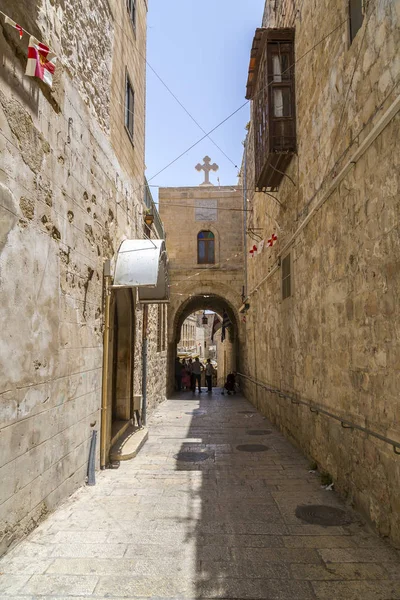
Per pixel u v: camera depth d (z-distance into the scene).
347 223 5.00
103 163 6.61
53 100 4.58
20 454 3.74
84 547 3.73
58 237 4.68
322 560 3.54
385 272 3.94
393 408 3.79
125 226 8.27
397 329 3.71
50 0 4.50
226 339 27.69
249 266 16.22
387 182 3.88
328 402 5.85
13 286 3.63
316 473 6.21
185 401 16.72
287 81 8.07
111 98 7.17
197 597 3.01
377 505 4.09
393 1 3.67
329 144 5.73
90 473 5.62
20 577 3.22
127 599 2.97
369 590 3.10
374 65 4.15
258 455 7.39
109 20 7.05
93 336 6.04
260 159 9.11
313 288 6.66
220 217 20.30
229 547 3.78
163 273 8.21
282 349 9.40
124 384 8.96
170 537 3.98
